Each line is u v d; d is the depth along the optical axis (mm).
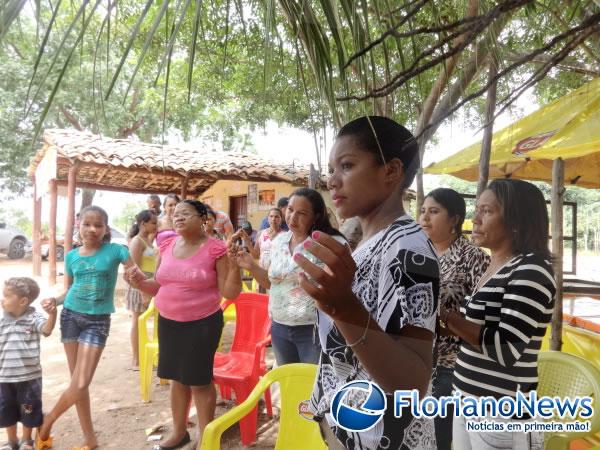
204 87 2570
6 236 15055
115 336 5562
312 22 953
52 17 789
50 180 9336
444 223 1166
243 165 8477
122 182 10797
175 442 2809
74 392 2771
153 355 3654
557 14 1006
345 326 732
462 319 1058
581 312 2113
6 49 986
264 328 3479
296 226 2443
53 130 7777
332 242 703
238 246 2598
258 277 2844
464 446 1038
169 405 3572
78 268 2787
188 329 2584
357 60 929
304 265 708
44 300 2707
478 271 1151
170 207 4938
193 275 2559
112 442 2971
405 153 885
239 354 3473
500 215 982
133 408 3518
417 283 816
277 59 1119
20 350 2693
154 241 4539
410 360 768
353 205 910
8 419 2736
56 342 5008
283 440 2064
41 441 2836
